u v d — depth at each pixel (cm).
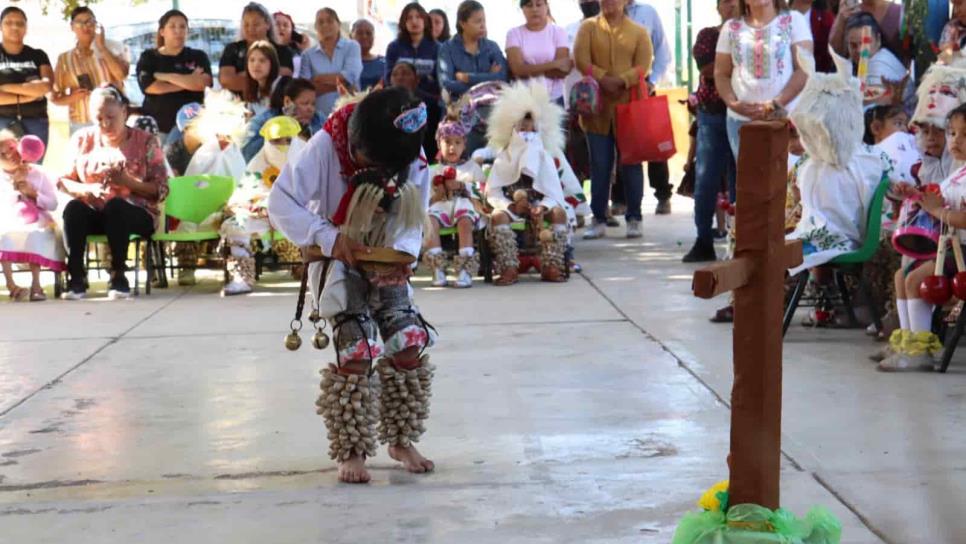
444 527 639
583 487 700
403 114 686
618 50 1811
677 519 641
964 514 635
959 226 935
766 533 465
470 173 1547
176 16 1788
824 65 1575
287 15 2027
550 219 1531
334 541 623
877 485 689
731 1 1588
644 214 2311
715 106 1572
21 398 963
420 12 1862
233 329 1247
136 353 1133
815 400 888
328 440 808
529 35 1867
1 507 691
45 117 1836
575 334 1167
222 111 1609
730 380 956
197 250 1589
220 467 761
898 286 1003
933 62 1346
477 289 1480
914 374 964
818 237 1093
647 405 888
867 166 1097
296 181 700
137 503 691
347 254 697
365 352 710
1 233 1472
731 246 1247
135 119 1678
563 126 1909
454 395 931
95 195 1496
